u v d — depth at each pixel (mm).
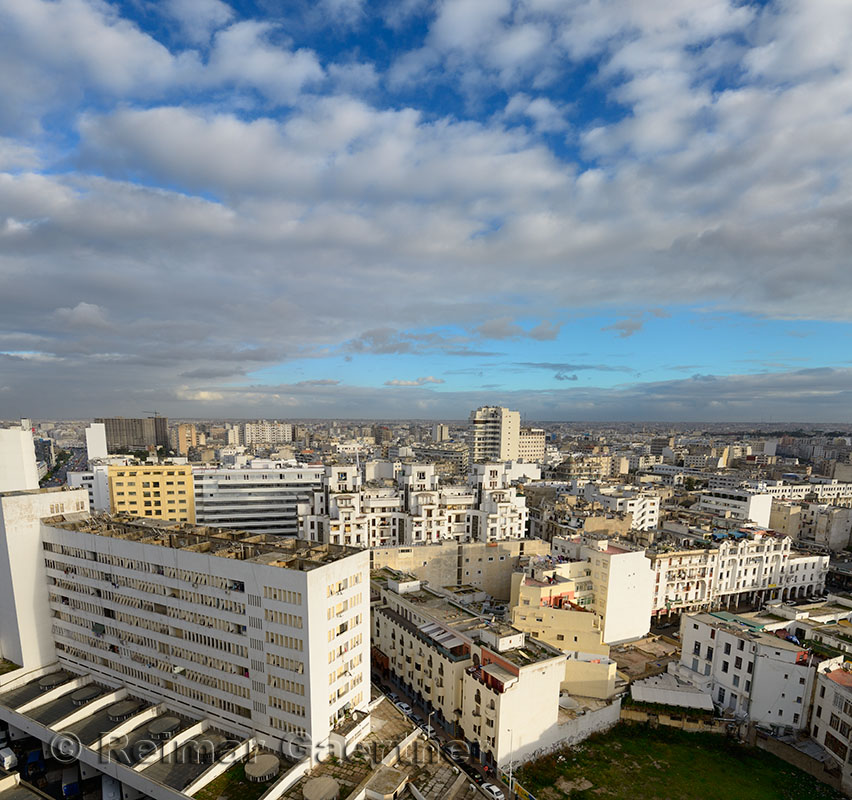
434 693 86750
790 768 78188
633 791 72312
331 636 66688
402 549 128625
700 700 90750
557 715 79375
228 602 68438
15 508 84375
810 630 97438
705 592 137500
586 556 118875
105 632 81125
